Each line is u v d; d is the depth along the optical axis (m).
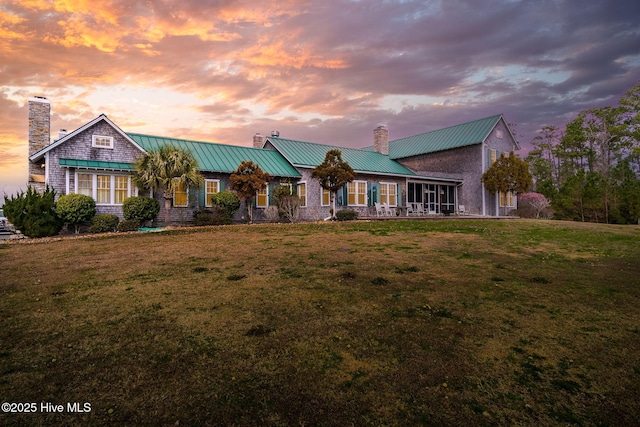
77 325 4.71
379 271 7.38
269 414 2.95
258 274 7.16
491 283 6.54
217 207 18.84
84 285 6.55
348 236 12.51
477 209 29.75
